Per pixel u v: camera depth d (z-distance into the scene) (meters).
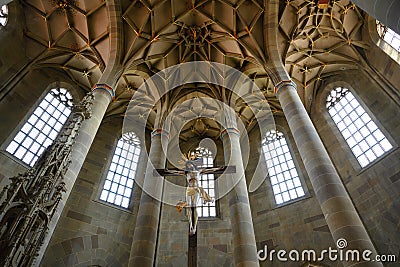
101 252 14.08
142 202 13.01
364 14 17.06
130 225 15.70
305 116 12.58
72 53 17.89
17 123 15.00
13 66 15.88
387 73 15.77
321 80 19.69
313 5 16.91
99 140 18.69
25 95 16.00
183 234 15.77
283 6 16.92
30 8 16.62
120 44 16.64
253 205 16.98
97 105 13.23
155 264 14.56
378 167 14.11
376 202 13.41
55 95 17.91
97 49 17.44
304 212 15.21
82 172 16.59
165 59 19.06
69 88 18.64
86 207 15.29
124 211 16.14
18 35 16.42
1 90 14.82
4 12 15.86
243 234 11.18
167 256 14.88
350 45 17.73
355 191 14.48
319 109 18.86
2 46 15.22
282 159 18.55
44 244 8.47
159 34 17.64
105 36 17.11
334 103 18.44
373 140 15.24
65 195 9.84
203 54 19.30
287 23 17.27
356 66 17.95
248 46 17.36
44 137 16.11
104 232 14.80
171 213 16.72
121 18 16.64
